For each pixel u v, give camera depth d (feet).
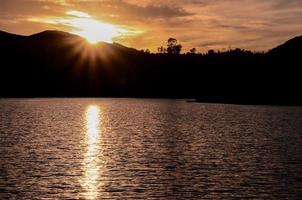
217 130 336.08
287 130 335.67
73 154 209.46
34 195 133.39
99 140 269.64
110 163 185.37
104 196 133.39
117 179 154.71
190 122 417.28
